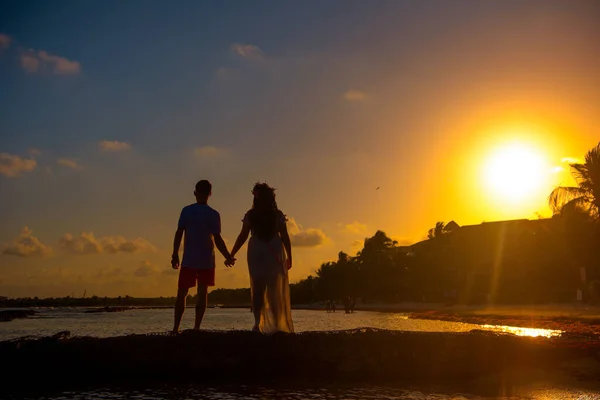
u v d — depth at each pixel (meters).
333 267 128.00
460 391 5.81
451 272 81.94
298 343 6.81
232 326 32.09
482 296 64.38
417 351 6.77
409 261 93.50
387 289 98.50
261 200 7.77
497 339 7.13
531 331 18.78
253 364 6.59
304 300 155.88
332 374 6.54
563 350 7.05
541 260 60.31
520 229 76.12
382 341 6.95
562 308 42.53
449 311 50.88
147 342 6.68
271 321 7.55
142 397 5.38
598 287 43.69
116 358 6.46
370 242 107.62
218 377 6.52
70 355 6.40
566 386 6.07
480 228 81.12
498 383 6.22
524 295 59.12
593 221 44.00
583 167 39.88
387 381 6.49
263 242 7.65
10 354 6.34
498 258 72.75
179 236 8.06
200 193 8.20
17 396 5.46
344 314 66.00
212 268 8.08
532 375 6.55
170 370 6.48
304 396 5.46
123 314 81.44
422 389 5.93
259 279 7.58
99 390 5.77
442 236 86.25
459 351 6.79
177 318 7.89
